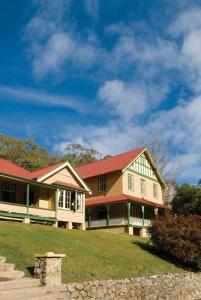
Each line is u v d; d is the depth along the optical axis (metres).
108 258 17.81
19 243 16.67
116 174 36.59
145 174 40.00
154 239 22.16
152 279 16.23
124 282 14.57
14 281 11.05
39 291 11.09
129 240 24.55
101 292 13.27
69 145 66.25
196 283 19.38
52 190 29.12
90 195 38.12
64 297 11.68
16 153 53.69
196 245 20.58
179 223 21.89
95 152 67.75
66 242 19.08
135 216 36.88
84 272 14.30
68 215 29.58
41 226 22.61
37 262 12.10
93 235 23.48
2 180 27.25
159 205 38.84
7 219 24.61
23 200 28.72
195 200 36.69
